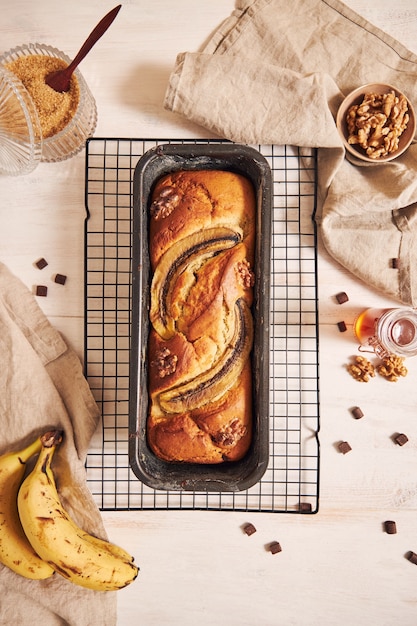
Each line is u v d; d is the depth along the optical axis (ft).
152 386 2.14
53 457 2.31
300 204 2.37
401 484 2.39
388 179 2.29
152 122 2.37
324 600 2.39
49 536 2.14
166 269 2.15
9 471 2.23
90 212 2.36
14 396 2.29
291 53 2.34
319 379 2.38
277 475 2.38
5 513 2.21
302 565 2.39
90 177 2.36
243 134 2.28
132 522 2.39
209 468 2.16
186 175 2.19
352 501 2.39
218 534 2.39
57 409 2.30
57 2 2.36
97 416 2.32
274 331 2.37
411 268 2.32
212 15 2.36
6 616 2.29
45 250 2.37
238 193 2.17
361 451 2.39
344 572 2.39
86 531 2.29
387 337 2.22
